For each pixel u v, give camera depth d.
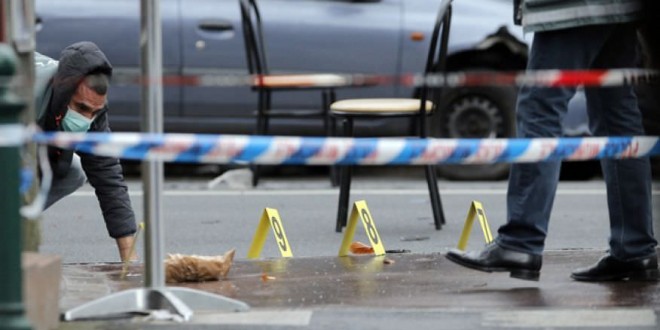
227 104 33.34
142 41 14.05
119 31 32.81
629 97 16.69
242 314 14.78
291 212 28.06
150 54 14.05
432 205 25.50
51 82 17.12
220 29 33.22
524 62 33.81
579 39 16.02
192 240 24.25
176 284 16.69
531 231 16.25
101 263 18.50
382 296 15.84
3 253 11.19
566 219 27.05
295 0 33.47
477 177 34.31
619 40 16.77
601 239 24.20
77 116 17.28
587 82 15.68
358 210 19.38
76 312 14.40
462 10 34.06
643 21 16.02
